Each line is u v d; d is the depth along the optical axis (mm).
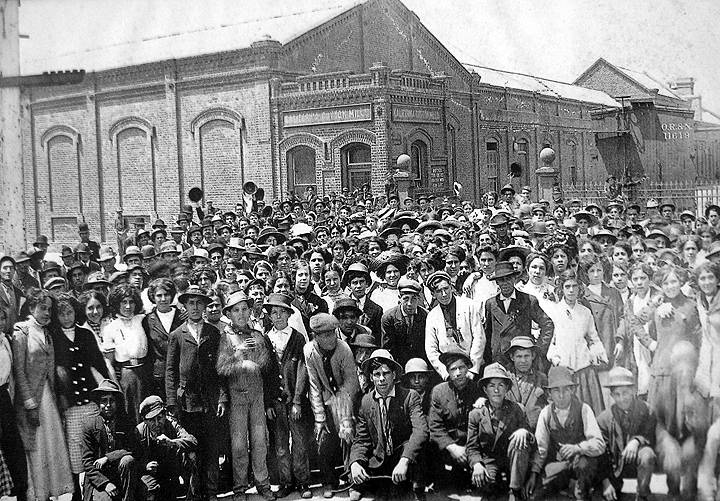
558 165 16047
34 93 21562
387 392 6852
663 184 14570
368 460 6867
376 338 8078
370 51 21562
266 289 8734
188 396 7070
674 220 11047
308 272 8273
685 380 6602
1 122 9680
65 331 7223
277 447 7152
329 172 19656
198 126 21875
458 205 16641
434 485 6926
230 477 7262
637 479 6465
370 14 21688
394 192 17281
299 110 20109
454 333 7395
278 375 7156
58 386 7125
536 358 6918
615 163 15195
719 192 13961
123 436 6980
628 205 13031
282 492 7133
